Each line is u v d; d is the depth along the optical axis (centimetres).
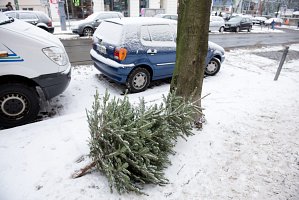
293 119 423
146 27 557
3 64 354
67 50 1029
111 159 244
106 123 237
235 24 2317
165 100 312
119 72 531
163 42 581
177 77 341
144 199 237
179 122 290
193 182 265
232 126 384
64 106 479
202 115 371
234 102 483
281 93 555
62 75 409
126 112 251
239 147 332
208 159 303
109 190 240
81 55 945
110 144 241
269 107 470
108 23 588
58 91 416
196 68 328
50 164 270
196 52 319
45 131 341
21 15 1300
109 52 544
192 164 292
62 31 1655
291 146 342
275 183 271
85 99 515
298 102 505
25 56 368
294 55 1127
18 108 386
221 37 1823
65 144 309
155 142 252
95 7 2377
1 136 328
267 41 1738
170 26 602
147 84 583
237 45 1443
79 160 278
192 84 335
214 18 2188
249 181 272
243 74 729
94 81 628
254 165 299
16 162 272
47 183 244
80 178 253
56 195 230
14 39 358
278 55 1106
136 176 242
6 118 382
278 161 308
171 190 252
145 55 551
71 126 358
